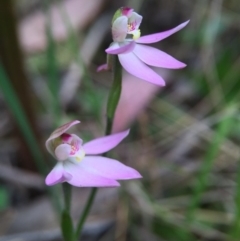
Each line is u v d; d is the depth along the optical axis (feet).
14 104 0.91
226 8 1.29
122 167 0.72
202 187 0.94
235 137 1.08
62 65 1.22
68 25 1.15
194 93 1.20
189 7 1.33
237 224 0.93
